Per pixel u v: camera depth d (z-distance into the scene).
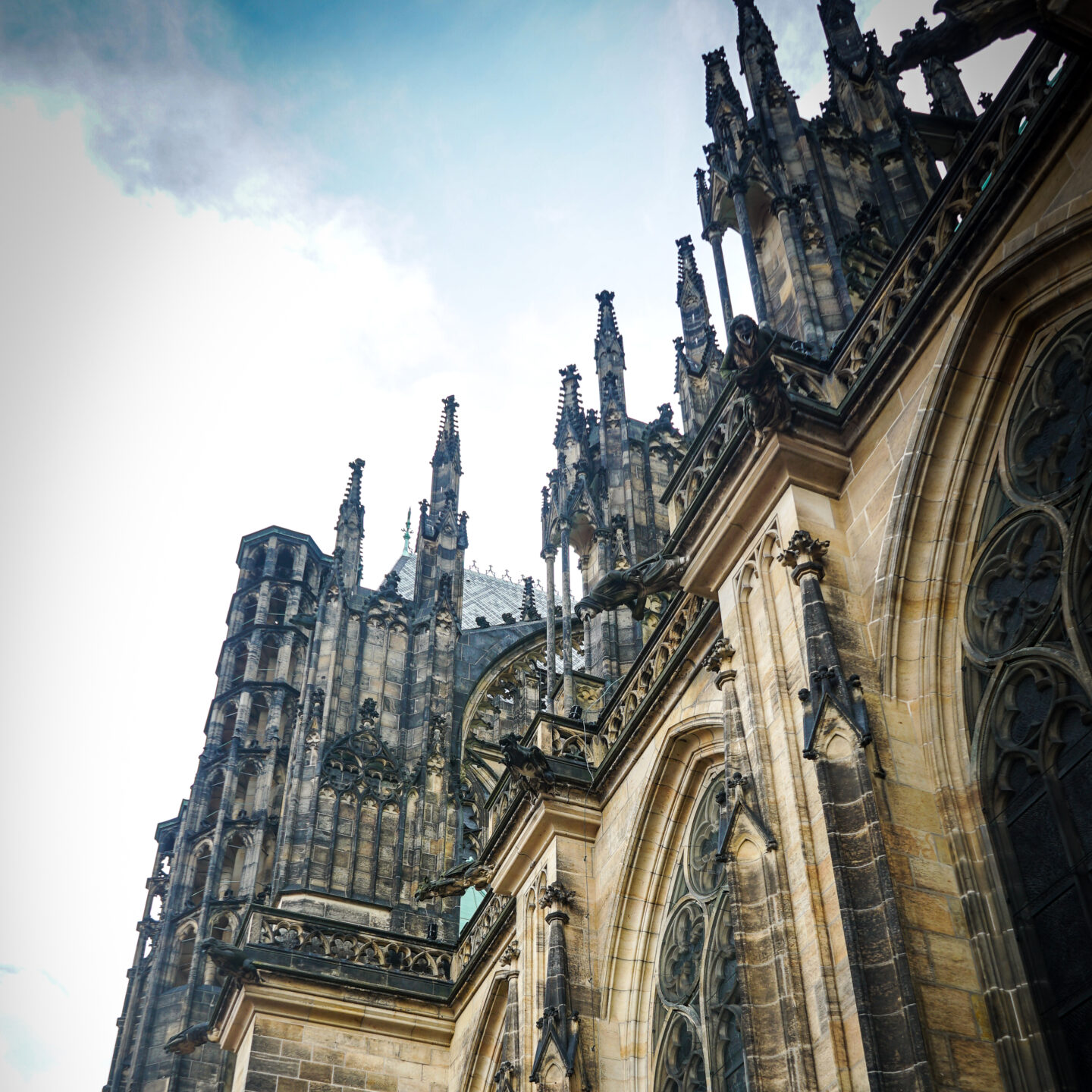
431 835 68.38
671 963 40.56
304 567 100.81
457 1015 56.00
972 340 30.98
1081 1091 23.81
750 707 33.19
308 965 56.34
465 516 85.94
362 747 71.38
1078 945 24.72
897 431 32.81
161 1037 75.12
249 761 87.50
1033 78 31.03
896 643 30.61
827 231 42.19
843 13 54.25
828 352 38.88
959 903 27.09
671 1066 38.78
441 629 78.69
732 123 47.78
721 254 46.09
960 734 28.88
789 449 34.28
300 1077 53.00
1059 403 29.00
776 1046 27.97
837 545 33.25
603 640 59.19
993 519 29.92
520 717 83.31
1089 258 28.66
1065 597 27.00
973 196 32.78
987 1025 25.52
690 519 37.47
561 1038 40.25
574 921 43.72
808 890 28.75
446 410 91.50
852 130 49.03
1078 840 25.33
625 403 69.62
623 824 44.06
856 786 28.30
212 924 78.06
